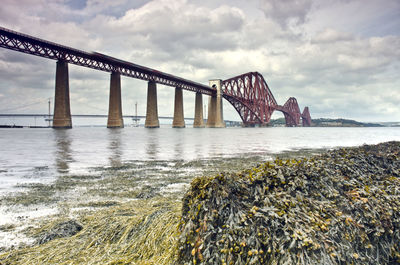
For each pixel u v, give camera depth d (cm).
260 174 308
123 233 334
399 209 315
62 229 383
